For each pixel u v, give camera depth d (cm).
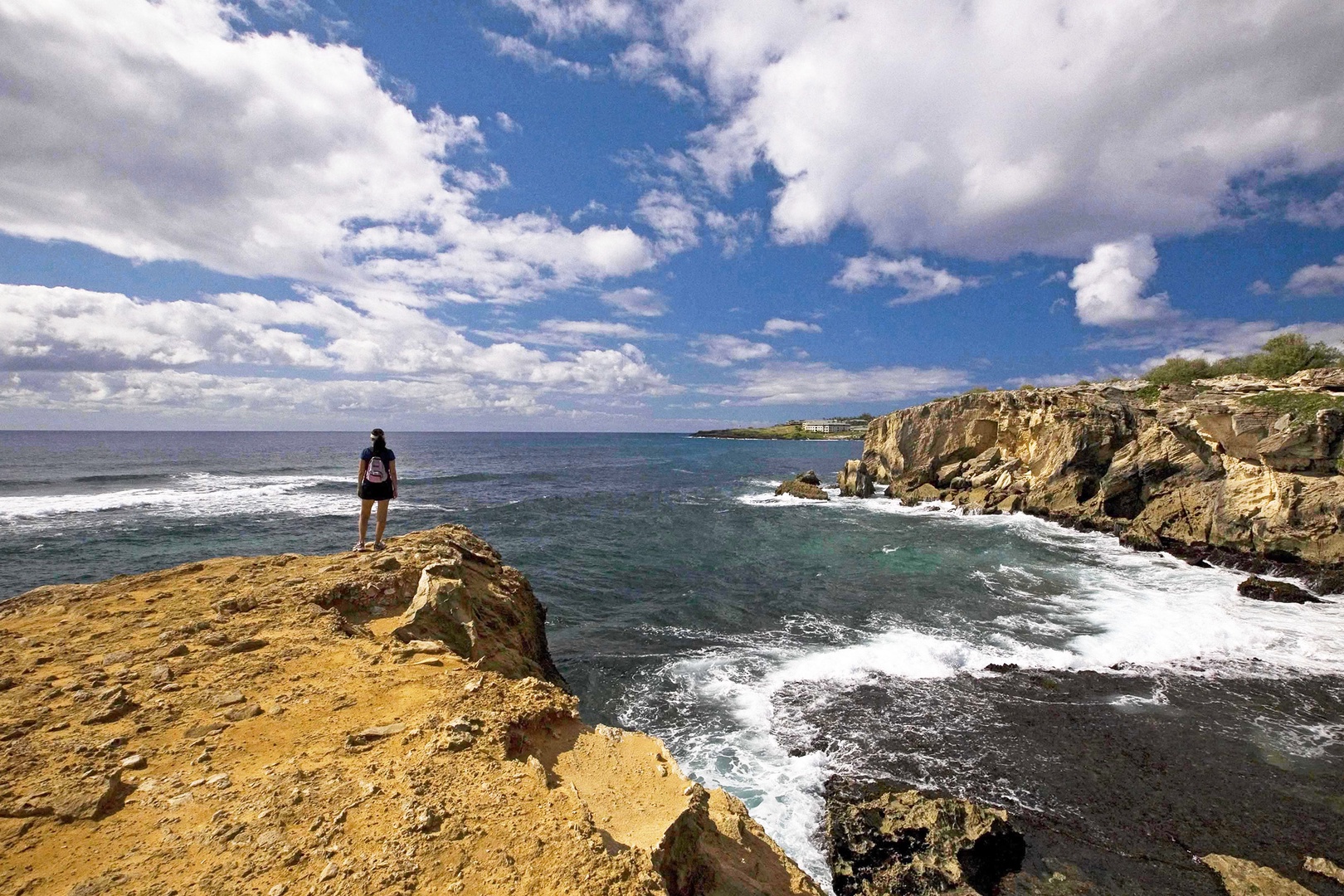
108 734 498
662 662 1423
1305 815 884
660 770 525
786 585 2131
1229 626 1652
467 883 333
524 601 1162
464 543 1216
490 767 450
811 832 848
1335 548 2152
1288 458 2395
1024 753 1034
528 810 402
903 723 1129
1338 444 2312
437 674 646
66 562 2298
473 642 788
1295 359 3372
